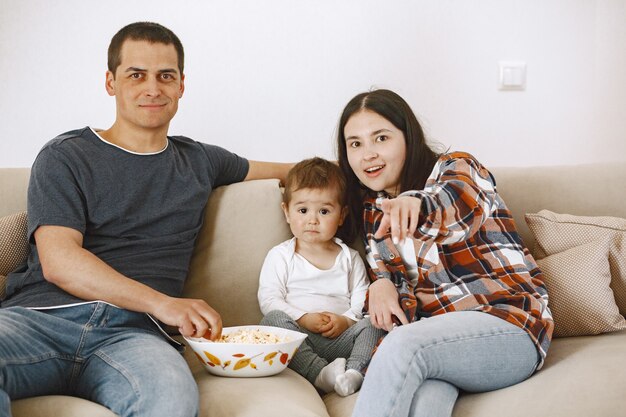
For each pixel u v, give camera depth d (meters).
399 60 2.61
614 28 2.66
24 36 2.46
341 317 1.90
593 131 2.69
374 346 1.78
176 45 1.91
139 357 1.47
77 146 1.79
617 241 1.89
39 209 1.69
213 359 1.59
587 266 1.83
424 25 2.61
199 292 1.96
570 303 1.80
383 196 1.89
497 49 2.64
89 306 1.59
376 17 2.60
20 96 2.46
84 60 2.48
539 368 1.54
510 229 1.75
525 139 2.68
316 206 1.95
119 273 1.64
